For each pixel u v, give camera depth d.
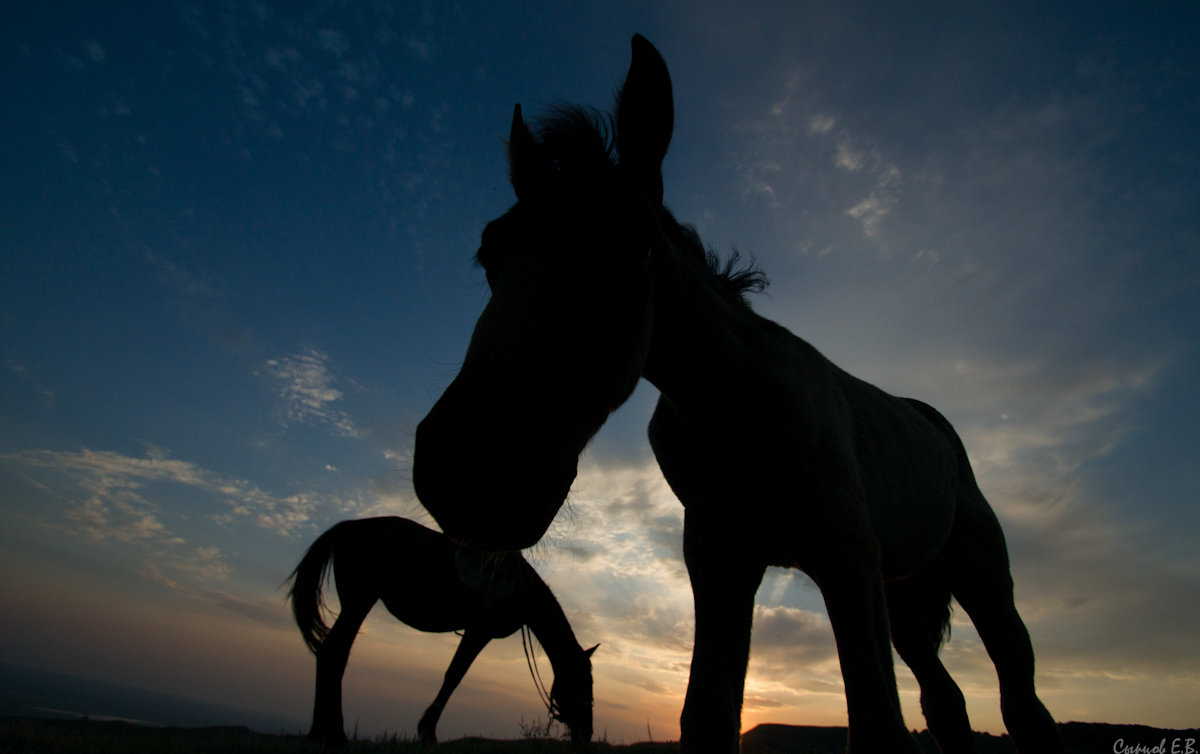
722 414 1.64
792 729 7.52
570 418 1.24
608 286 1.35
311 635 5.11
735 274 2.17
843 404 1.94
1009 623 2.75
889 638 1.51
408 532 5.61
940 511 2.47
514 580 5.91
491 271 1.56
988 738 5.54
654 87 1.62
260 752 3.64
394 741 4.88
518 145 1.83
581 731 5.83
